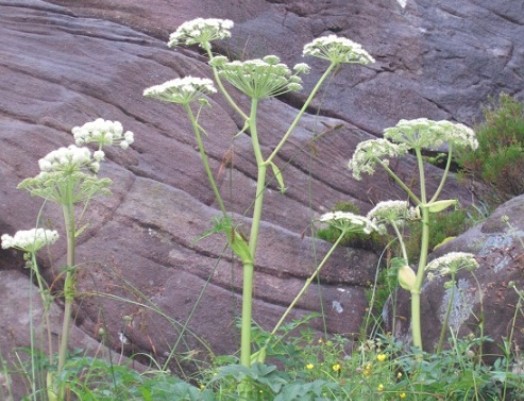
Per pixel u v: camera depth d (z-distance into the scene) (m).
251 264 3.07
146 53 5.95
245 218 5.12
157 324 4.50
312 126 6.22
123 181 4.92
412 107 7.48
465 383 3.17
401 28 7.83
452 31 8.08
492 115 6.21
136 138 5.38
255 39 7.09
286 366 3.29
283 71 3.16
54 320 4.34
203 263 4.80
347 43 3.28
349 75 7.30
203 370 3.48
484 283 4.04
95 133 3.14
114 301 4.45
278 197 5.68
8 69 5.36
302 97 6.96
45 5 6.16
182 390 2.88
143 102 5.62
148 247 4.76
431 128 3.51
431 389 3.18
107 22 6.27
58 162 3.07
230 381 3.07
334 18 7.65
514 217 4.25
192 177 5.39
